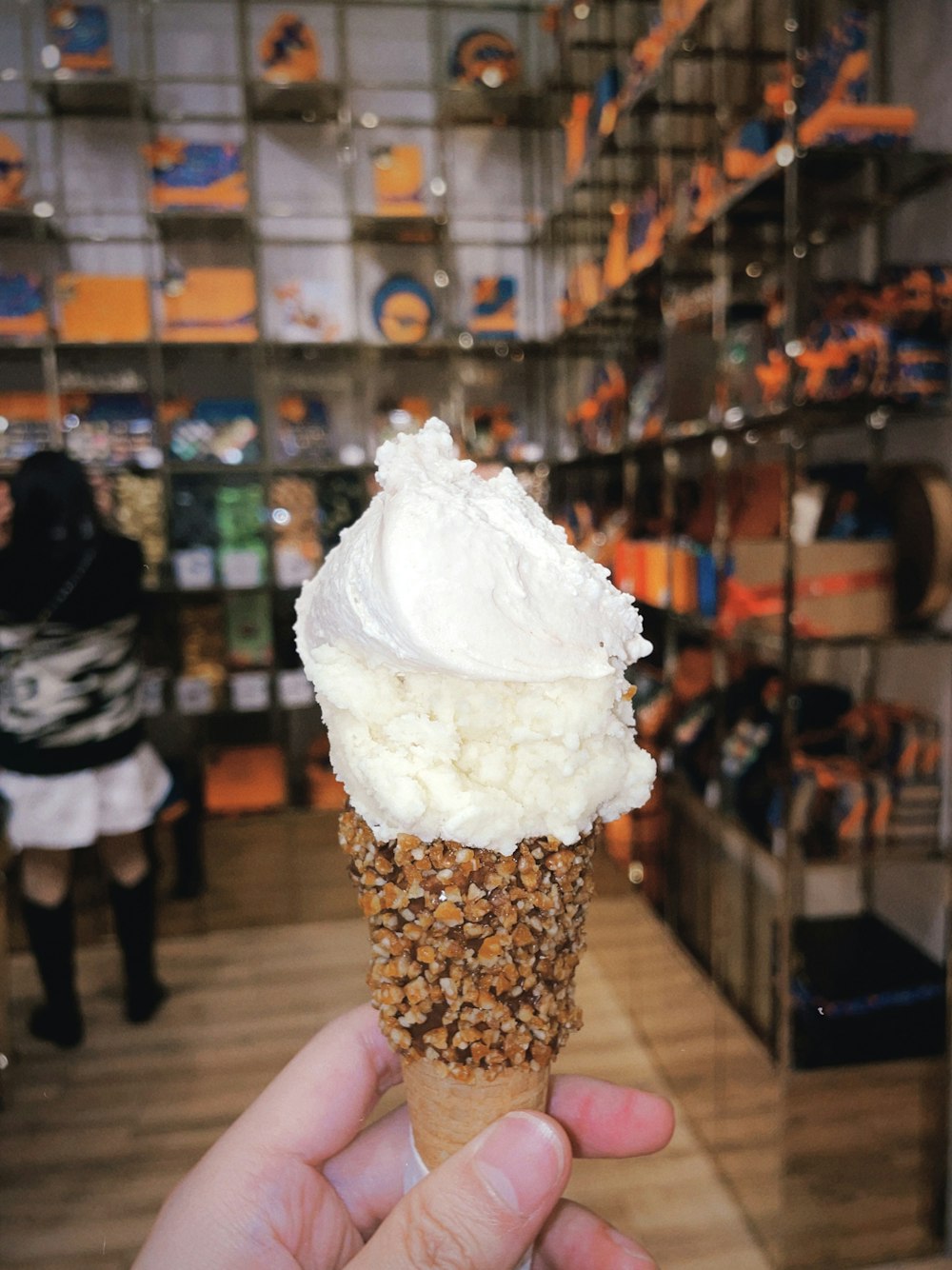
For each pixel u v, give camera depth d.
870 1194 1.98
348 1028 1.03
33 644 2.48
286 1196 0.95
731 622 2.11
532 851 0.71
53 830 2.57
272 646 3.71
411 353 3.96
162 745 3.71
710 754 2.41
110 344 3.52
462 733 0.70
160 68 3.83
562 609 0.71
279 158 3.98
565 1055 2.68
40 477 2.42
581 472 3.84
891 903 2.24
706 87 2.43
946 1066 1.98
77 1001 2.79
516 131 4.14
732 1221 2.11
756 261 2.36
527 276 4.20
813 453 2.43
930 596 1.83
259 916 3.64
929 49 1.94
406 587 0.66
